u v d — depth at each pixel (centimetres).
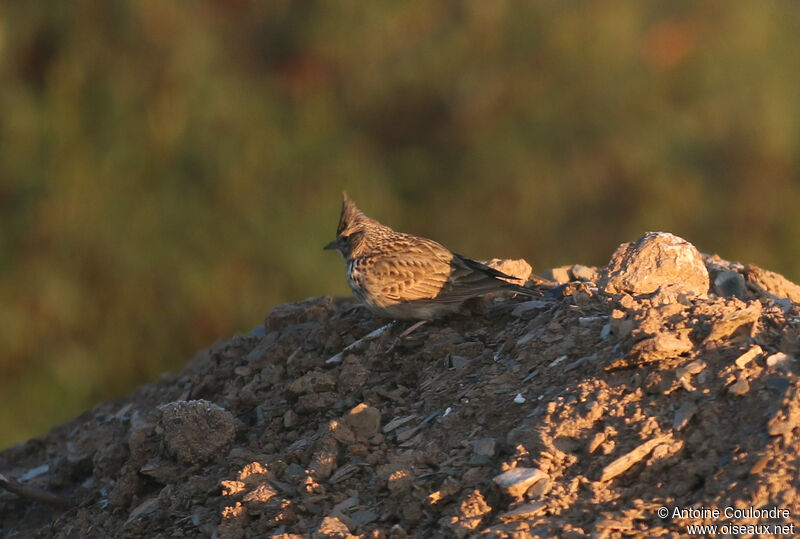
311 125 1717
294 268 1627
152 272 1617
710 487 566
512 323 766
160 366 1656
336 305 967
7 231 1593
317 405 738
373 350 776
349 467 656
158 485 733
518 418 647
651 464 588
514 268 847
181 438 727
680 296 718
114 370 1652
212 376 852
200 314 1636
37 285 1583
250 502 648
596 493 580
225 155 1623
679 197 1753
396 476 631
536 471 594
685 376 629
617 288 758
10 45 1599
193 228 1616
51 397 1616
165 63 1627
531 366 692
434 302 774
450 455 639
